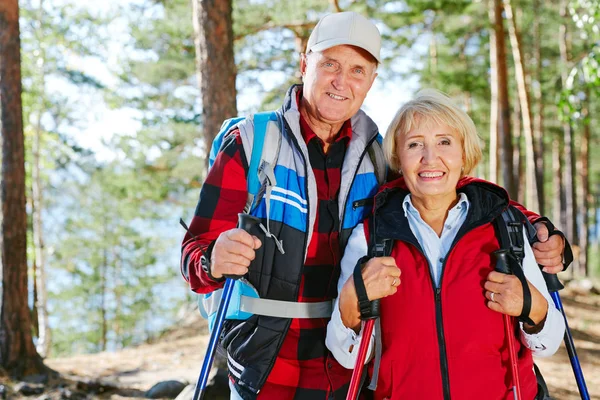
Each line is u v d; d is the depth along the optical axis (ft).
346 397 7.10
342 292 6.45
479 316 6.29
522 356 6.64
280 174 7.14
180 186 54.44
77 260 87.76
